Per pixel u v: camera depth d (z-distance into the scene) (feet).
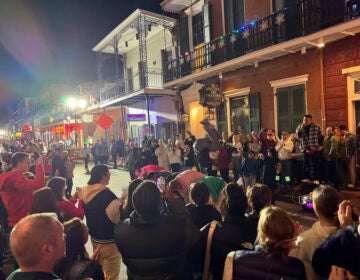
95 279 6.59
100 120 47.42
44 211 9.37
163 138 52.42
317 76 27.45
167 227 6.73
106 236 10.00
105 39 56.65
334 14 26.16
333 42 26.04
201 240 7.54
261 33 31.81
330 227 6.75
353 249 5.48
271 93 31.94
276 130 31.48
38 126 131.64
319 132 24.00
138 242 6.65
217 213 9.66
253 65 33.50
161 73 50.06
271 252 5.58
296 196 22.39
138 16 45.78
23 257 4.99
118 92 56.44
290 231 5.61
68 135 84.64
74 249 7.09
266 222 5.68
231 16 36.58
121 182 39.93
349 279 5.02
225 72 36.96
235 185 8.00
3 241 11.47
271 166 24.59
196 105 43.83
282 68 30.60
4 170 22.30
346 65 25.26
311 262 6.14
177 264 6.75
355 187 24.30
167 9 46.09
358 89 24.58
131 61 63.21
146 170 16.66
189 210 9.44
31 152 35.12
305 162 24.54
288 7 27.76
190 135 37.11
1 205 13.91
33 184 13.23
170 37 50.55
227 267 5.85
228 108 37.42
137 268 6.66
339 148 23.15
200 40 42.57
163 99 51.75
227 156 28.14
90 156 73.51
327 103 26.84
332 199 6.77
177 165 37.04
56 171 25.91
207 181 12.09
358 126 24.61
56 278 5.05
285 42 26.91
